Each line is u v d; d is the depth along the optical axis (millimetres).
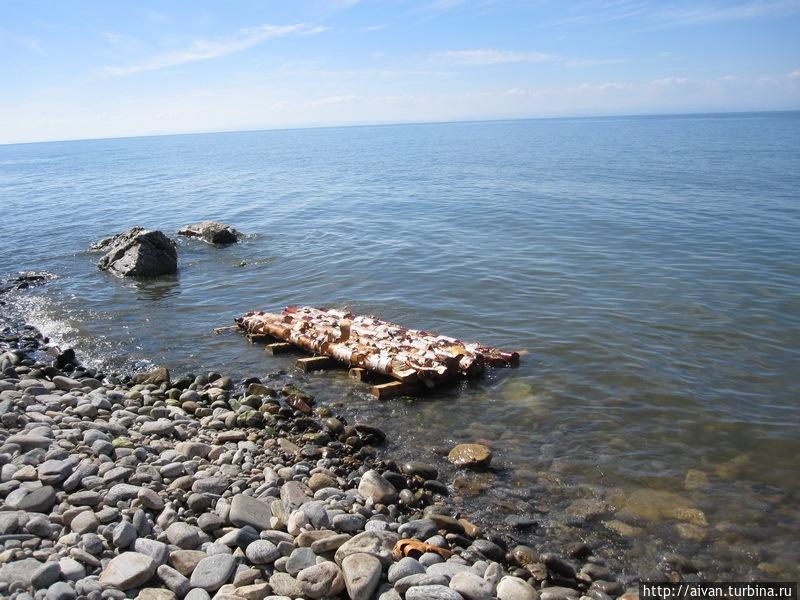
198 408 10664
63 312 17094
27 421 8914
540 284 17734
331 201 36938
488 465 8922
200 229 26391
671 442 9445
